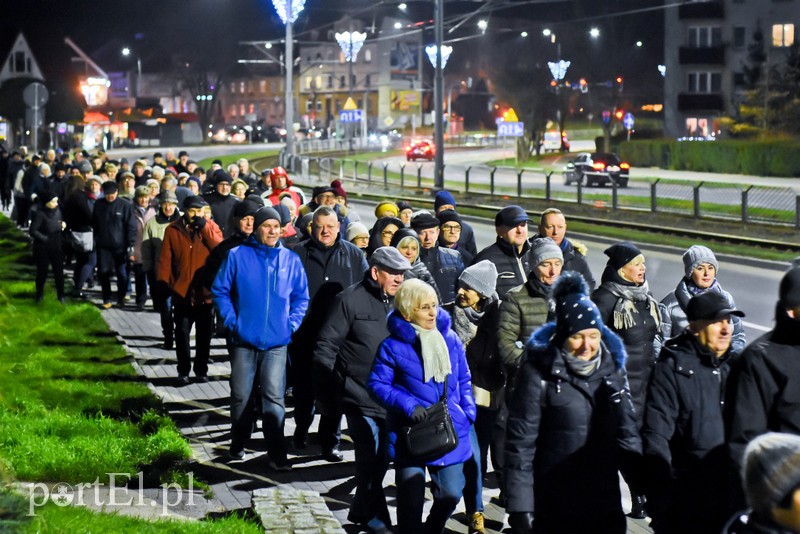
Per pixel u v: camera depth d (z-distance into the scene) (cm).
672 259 2503
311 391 959
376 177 5834
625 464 573
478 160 8138
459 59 12962
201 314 1216
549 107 7756
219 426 1048
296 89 14100
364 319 774
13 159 3297
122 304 1823
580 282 571
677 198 3847
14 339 1459
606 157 5059
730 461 531
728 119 6919
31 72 9150
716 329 569
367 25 13075
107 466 851
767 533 352
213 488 841
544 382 558
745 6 7656
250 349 895
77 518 677
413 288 654
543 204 4072
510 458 562
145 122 11031
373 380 656
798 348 529
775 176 5631
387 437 694
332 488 851
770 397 528
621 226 3275
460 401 671
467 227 1240
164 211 1496
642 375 755
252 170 6269
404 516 648
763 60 6969
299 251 947
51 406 1070
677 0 7869
